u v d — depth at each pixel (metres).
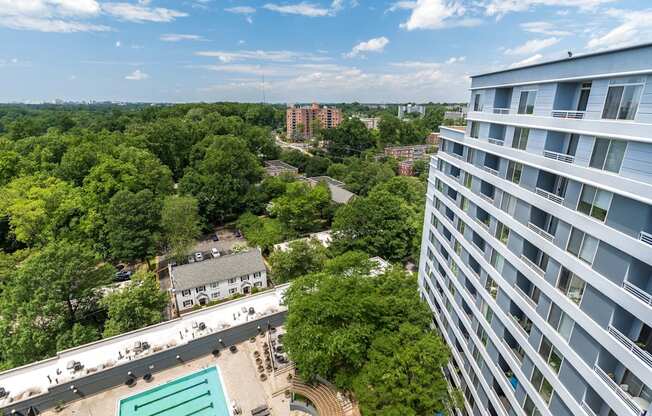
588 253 13.92
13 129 91.06
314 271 47.25
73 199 53.88
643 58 11.23
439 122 173.50
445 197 30.17
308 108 182.25
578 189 14.30
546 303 16.33
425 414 22.59
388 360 23.86
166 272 54.06
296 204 65.44
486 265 22.20
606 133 12.67
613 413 12.75
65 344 32.41
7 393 27.66
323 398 28.45
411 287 30.84
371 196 59.00
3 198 49.97
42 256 35.50
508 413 19.81
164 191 68.94
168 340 33.84
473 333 24.27
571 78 14.65
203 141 88.00
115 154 68.69
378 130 162.38
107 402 28.94
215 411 28.36
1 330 31.73
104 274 39.41
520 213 18.59
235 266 49.41
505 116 19.62
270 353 34.25
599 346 13.14
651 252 10.89
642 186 11.21
